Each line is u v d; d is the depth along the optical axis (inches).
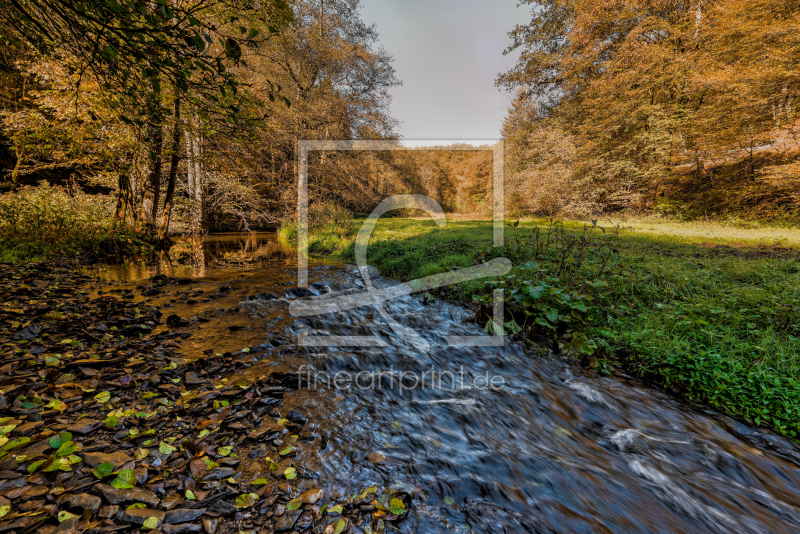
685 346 151.4
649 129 708.7
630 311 189.8
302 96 692.7
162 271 294.5
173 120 297.3
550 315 173.0
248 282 272.2
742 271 241.9
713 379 131.4
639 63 640.4
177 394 105.9
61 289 193.9
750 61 565.0
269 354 146.6
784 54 500.1
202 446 84.0
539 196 763.4
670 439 110.4
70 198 404.5
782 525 81.0
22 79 430.3
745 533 78.1
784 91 560.1
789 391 120.3
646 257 285.6
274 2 131.8
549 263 237.1
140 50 88.1
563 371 154.0
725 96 589.0
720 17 611.5
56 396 94.2
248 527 64.1
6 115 335.9
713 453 103.2
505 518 73.6
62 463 69.6
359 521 68.4
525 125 1000.2
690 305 185.3
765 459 102.0
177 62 92.3
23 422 81.4
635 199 735.1
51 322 138.8
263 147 530.6
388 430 103.5
